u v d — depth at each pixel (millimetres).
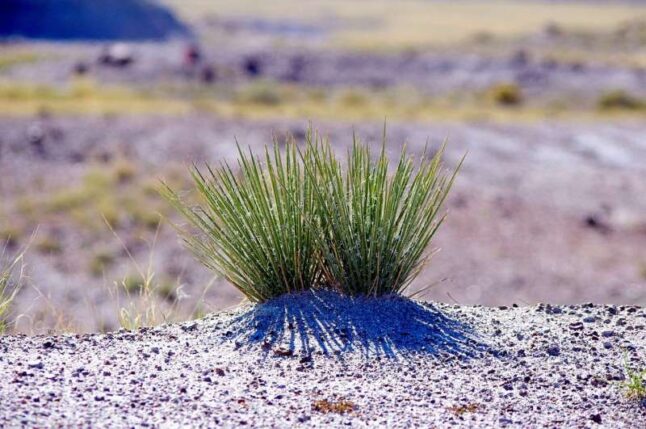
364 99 41094
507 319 6047
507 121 32000
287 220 6086
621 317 6109
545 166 25156
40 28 84812
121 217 17672
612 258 17625
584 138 29125
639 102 42906
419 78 51562
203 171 21078
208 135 25516
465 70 53406
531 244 18125
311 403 4543
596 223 19812
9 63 48312
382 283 6121
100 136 24688
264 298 6152
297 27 126438
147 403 4395
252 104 38594
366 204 6051
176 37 93375
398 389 4809
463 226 18891
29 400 4285
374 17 145250
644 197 22312
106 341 5508
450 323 5855
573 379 5004
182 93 41938
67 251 15742
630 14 153375
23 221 17266
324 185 6098
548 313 6219
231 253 6207
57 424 3992
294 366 5109
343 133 26766
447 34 101500
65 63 48531
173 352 5312
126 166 20891
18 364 4906
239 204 6156
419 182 6172
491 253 17359
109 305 12500
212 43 78625
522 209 20562
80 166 21781
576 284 16109
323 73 52219
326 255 6047
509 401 4680
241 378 4898
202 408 4379
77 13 87688
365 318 5773
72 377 4730
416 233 6230
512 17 144250
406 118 32031
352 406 4527
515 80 50281
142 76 46781
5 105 29922
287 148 6164
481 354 5359
